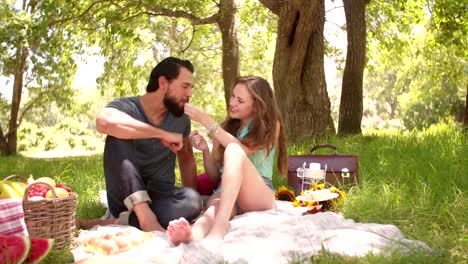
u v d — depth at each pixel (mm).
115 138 4328
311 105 12383
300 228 3840
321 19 12305
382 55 22094
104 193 6246
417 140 8781
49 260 3316
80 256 3535
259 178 4309
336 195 4652
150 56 21875
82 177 7234
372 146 8562
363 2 14180
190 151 4973
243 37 28000
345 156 5371
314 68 12367
